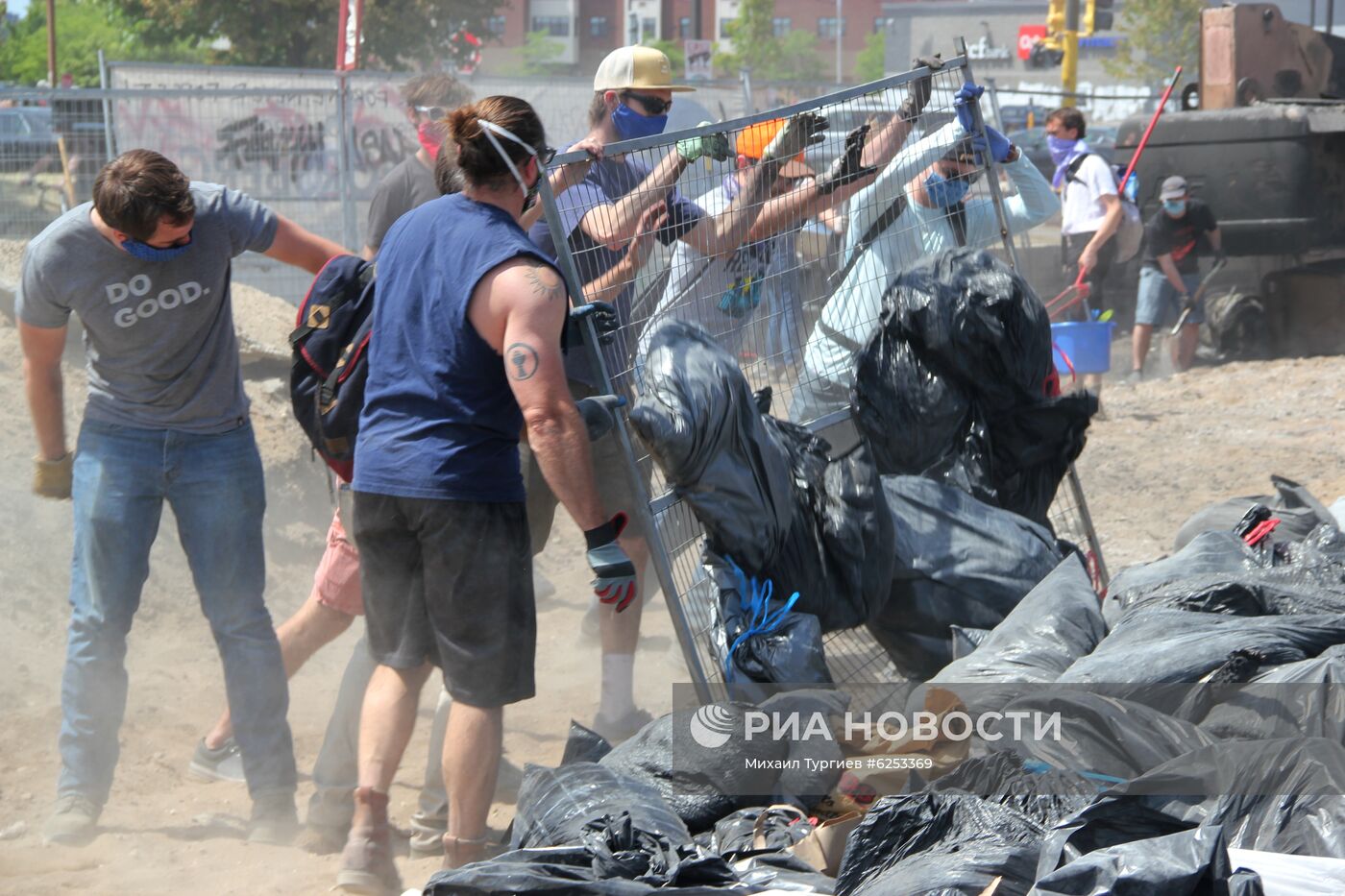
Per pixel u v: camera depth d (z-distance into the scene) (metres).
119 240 8.34
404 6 63.56
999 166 12.56
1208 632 8.68
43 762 9.99
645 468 9.47
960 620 10.04
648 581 11.13
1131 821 6.52
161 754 10.38
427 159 12.25
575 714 11.28
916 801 6.80
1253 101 29.97
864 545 9.64
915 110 11.34
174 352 8.71
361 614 9.93
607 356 9.42
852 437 11.14
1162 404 24.25
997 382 10.73
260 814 9.05
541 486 10.51
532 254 7.59
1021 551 10.20
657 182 9.70
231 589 9.11
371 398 7.88
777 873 6.89
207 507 8.99
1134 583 10.27
